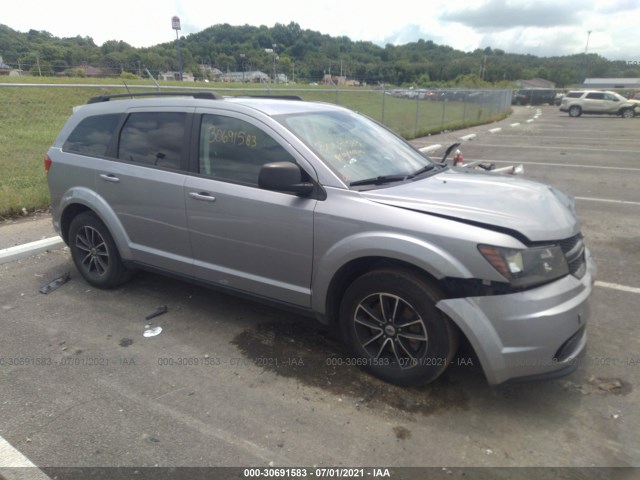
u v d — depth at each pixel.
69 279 4.86
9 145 10.54
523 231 2.77
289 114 3.69
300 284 3.40
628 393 3.13
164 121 4.02
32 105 13.67
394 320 3.07
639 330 3.89
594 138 18.45
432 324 2.89
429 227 2.84
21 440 2.71
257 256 3.53
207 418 2.90
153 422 2.86
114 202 4.26
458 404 3.03
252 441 2.72
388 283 2.99
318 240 3.21
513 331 2.71
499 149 15.04
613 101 31.34
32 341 3.72
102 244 4.51
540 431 2.81
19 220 6.65
